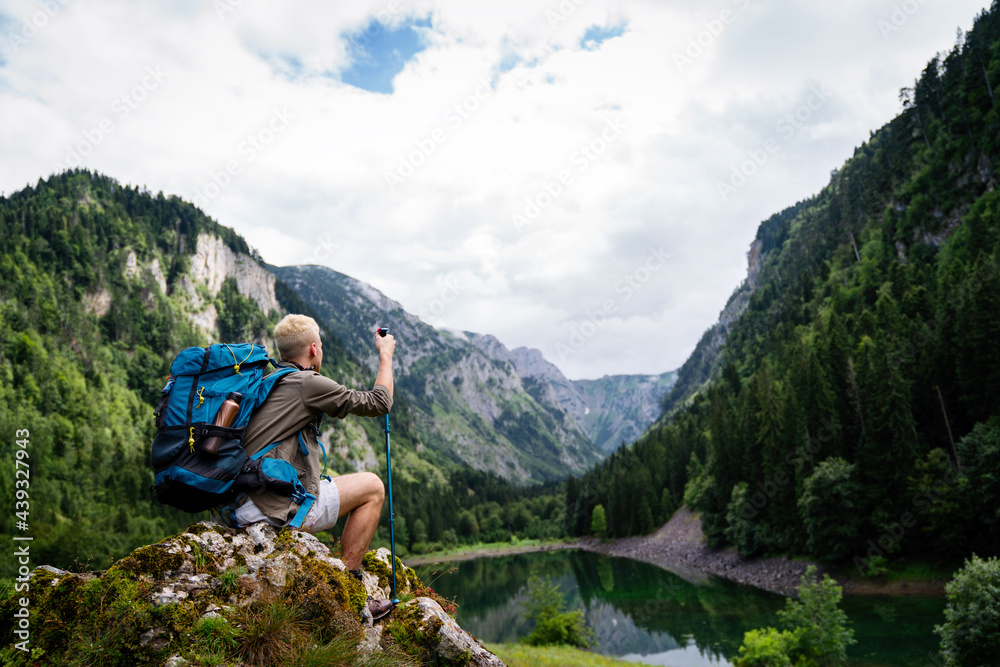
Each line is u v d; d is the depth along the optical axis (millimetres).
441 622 4445
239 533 3885
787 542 73250
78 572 3555
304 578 3822
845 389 76062
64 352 175000
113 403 172000
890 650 37000
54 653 3174
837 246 178500
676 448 138500
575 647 43625
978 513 51375
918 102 146000
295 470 4008
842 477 61156
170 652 3250
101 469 128750
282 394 4082
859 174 186625
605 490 160125
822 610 31953
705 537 97875
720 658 41438
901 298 96438
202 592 3584
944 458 57719
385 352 4816
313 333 4578
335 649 3543
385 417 4785
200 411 3736
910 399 64875
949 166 122188
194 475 3561
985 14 142625
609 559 117438
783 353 134500
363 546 4438
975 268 71625
